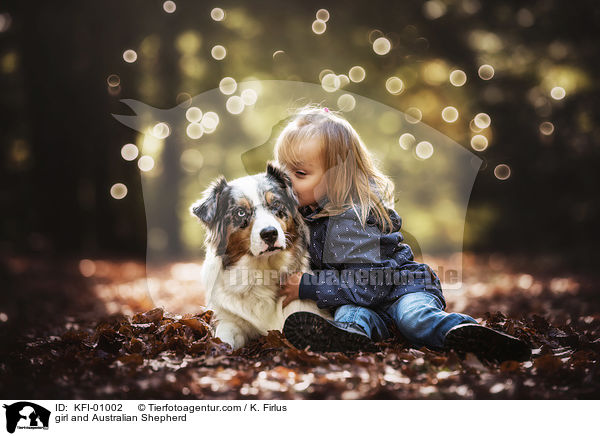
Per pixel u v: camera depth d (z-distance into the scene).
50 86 17.80
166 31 18.19
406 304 4.24
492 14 19.16
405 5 19.73
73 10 17.81
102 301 10.03
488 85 18.39
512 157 17.88
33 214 18.28
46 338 5.70
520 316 6.53
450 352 3.83
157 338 4.72
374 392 3.45
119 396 3.55
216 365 3.90
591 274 13.08
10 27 18.36
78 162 18.02
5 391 3.68
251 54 19.78
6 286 11.97
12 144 19.78
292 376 3.62
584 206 17.52
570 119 17.55
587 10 17.78
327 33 20.14
